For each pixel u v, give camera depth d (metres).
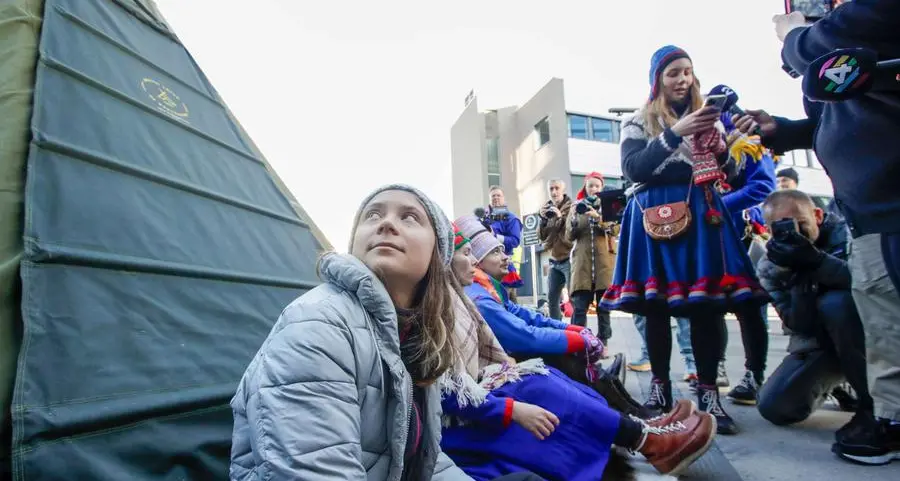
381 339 1.22
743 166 3.00
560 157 20.39
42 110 2.02
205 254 2.36
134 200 2.19
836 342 2.31
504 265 2.98
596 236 4.62
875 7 1.52
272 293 2.60
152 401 1.59
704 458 2.22
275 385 1.03
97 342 1.60
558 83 20.95
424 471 1.33
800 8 2.04
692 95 2.65
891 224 1.72
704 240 2.44
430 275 1.43
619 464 2.24
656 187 2.59
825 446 2.33
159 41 3.63
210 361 1.93
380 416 1.19
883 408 1.90
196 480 1.60
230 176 3.17
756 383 3.12
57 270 1.63
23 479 1.22
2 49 2.11
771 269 2.77
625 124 2.82
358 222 1.43
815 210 2.88
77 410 1.39
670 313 2.52
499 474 1.74
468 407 1.79
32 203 1.70
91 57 2.62
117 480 1.37
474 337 2.02
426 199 1.43
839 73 1.53
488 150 24.70
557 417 1.88
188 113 3.26
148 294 1.92
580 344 2.42
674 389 3.53
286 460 0.96
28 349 1.40
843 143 1.80
